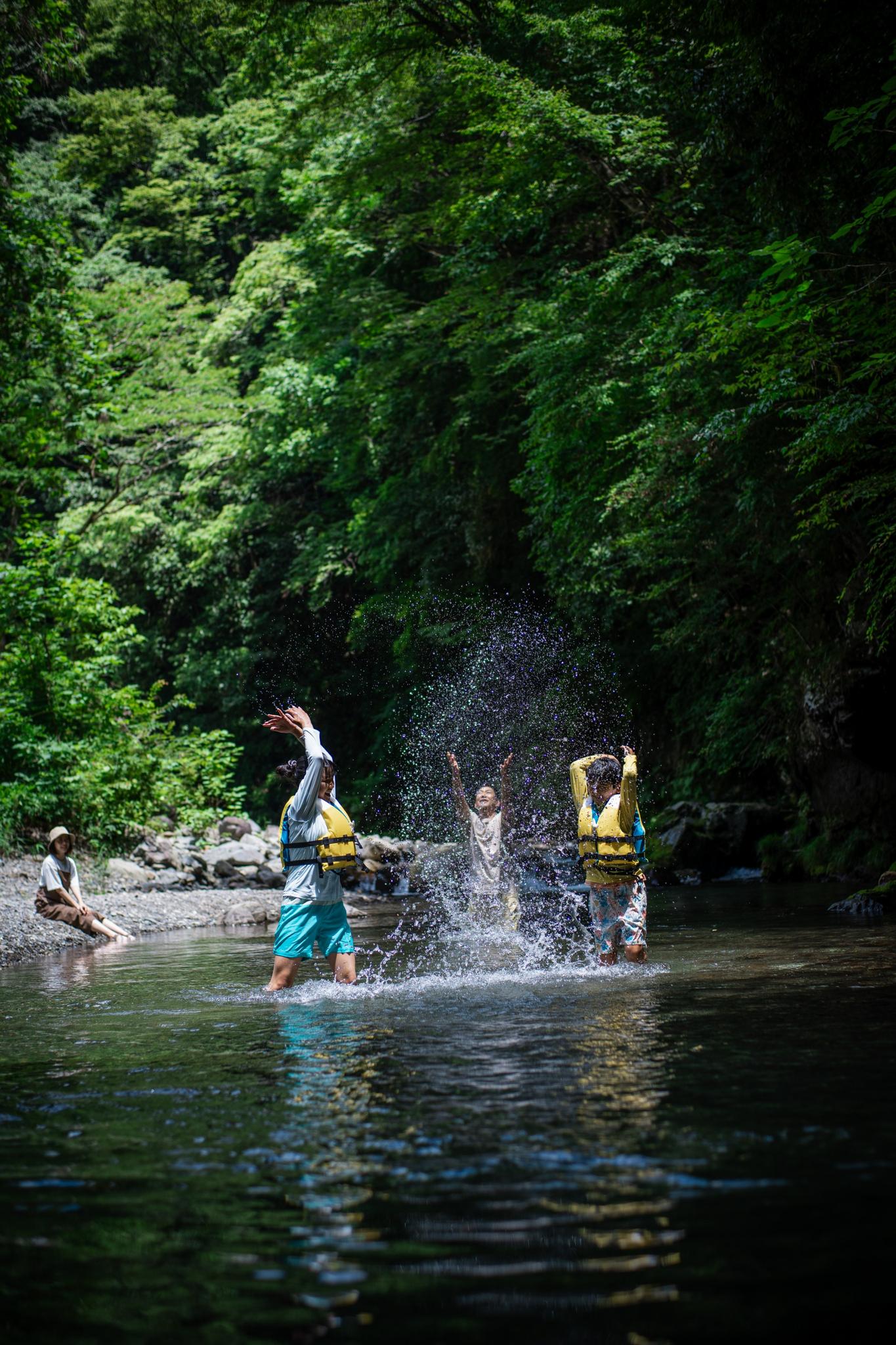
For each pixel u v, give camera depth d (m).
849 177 10.20
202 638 34.69
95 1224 2.38
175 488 35.19
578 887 13.34
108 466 32.69
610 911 6.54
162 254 40.03
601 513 16.02
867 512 11.82
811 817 15.74
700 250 14.37
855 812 14.56
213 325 34.28
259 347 35.91
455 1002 5.32
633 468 15.48
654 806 20.44
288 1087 3.63
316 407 30.03
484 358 20.69
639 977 5.95
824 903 10.61
